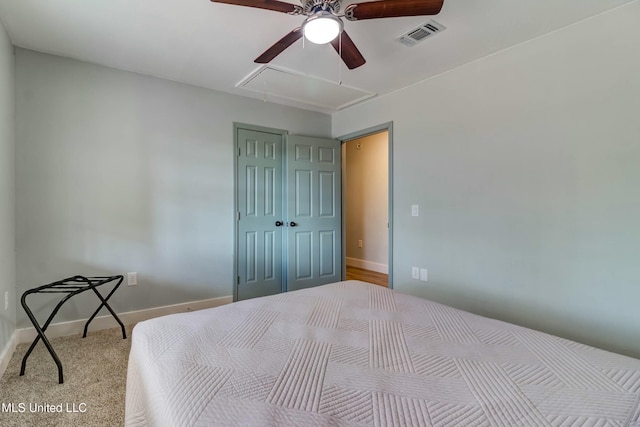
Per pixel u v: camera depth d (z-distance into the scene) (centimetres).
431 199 296
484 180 258
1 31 207
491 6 190
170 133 302
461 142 273
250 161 351
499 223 248
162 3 187
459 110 274
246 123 348
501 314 248
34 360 214
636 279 186
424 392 88
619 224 192
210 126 324
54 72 251
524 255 234
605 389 89
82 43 234
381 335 126
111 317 273
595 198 201
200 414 76
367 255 552
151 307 293
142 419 94
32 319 193
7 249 218
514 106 238
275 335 124
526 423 75
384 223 520
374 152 538
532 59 229
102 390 181
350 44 181
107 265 272
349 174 586
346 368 100
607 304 197
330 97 350
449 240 283
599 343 200
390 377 95
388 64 268
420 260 306
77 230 260
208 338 119
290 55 253
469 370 99
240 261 343
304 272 380
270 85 315
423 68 276
